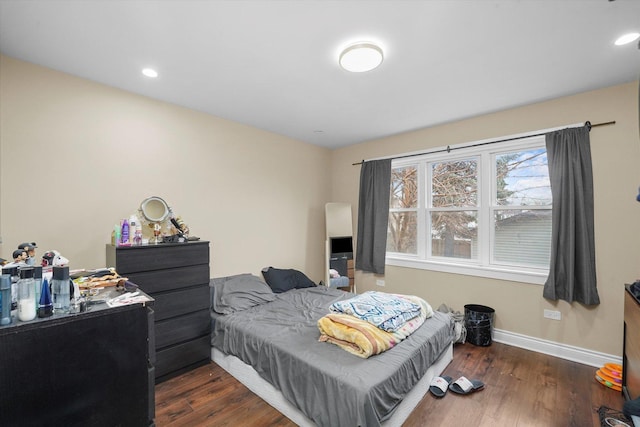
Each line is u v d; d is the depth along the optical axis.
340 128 3.63
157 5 1.52
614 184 2.42
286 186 4.01
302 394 1.70
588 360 2.52
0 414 0.83
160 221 2.48
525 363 2.55
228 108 2.98
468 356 2.69
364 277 4.16
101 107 2.42
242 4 1.51
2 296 0.85
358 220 4.21
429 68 2.16
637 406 1.52
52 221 2.18
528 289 2.85
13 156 2.03
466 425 1.77
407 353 1.86
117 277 1.53
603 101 2.47
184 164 2.95
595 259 2.49
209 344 2.54
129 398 1.08
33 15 1.59
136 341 1.09
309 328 2.27
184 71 2.22
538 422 1.80
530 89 2.50
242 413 1.88
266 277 3.59
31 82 2.10
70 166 2.26
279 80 2.36
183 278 2.37
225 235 3.30
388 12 1.56
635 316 1.72
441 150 3.43
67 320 0.95
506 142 2.99
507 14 1.57
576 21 1.62
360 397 1.42
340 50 1.94
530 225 2.96
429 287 3.53
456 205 3.46
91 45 1.88
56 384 0.92
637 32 1.71
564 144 2.60
